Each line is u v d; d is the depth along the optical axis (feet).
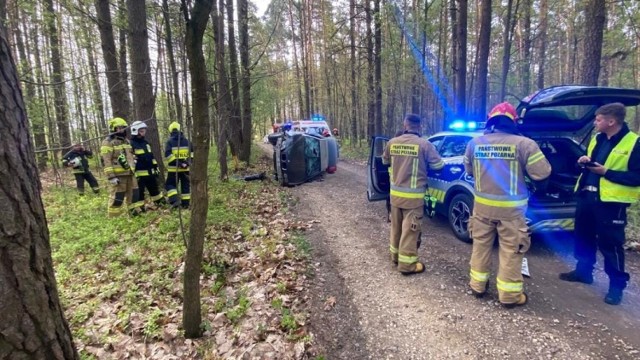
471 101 44.83
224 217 21.44
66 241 18.40
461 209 17.38
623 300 11.60
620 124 11.09
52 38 38.01
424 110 76.38
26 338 4.97
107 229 19.67
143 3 25.76
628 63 71.15
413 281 13.55
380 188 19.36
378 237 18.43
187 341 10.04
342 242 17.90
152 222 21.17
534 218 14.29
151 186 24.23
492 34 60.59
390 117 64.90
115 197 22.09
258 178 35.50
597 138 11.82
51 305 5.37
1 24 4.82
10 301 4.77
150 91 26.94
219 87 26.30
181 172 23.94
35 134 37.60
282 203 25.98
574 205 14.66
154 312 11.35
